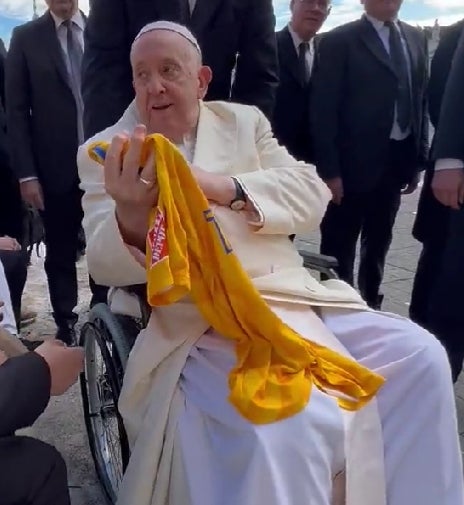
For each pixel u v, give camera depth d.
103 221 2.00
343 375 1.87
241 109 2.35
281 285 2.09
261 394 1.75
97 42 2.76
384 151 3.69
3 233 3.58
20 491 1.57
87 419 2.54
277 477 1.66
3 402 1.56
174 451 1.80
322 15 3.74
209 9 2.77
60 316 3.78
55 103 3.51
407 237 6.34
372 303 4.22
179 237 1.73
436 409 1.93
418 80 3.75
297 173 2.23
